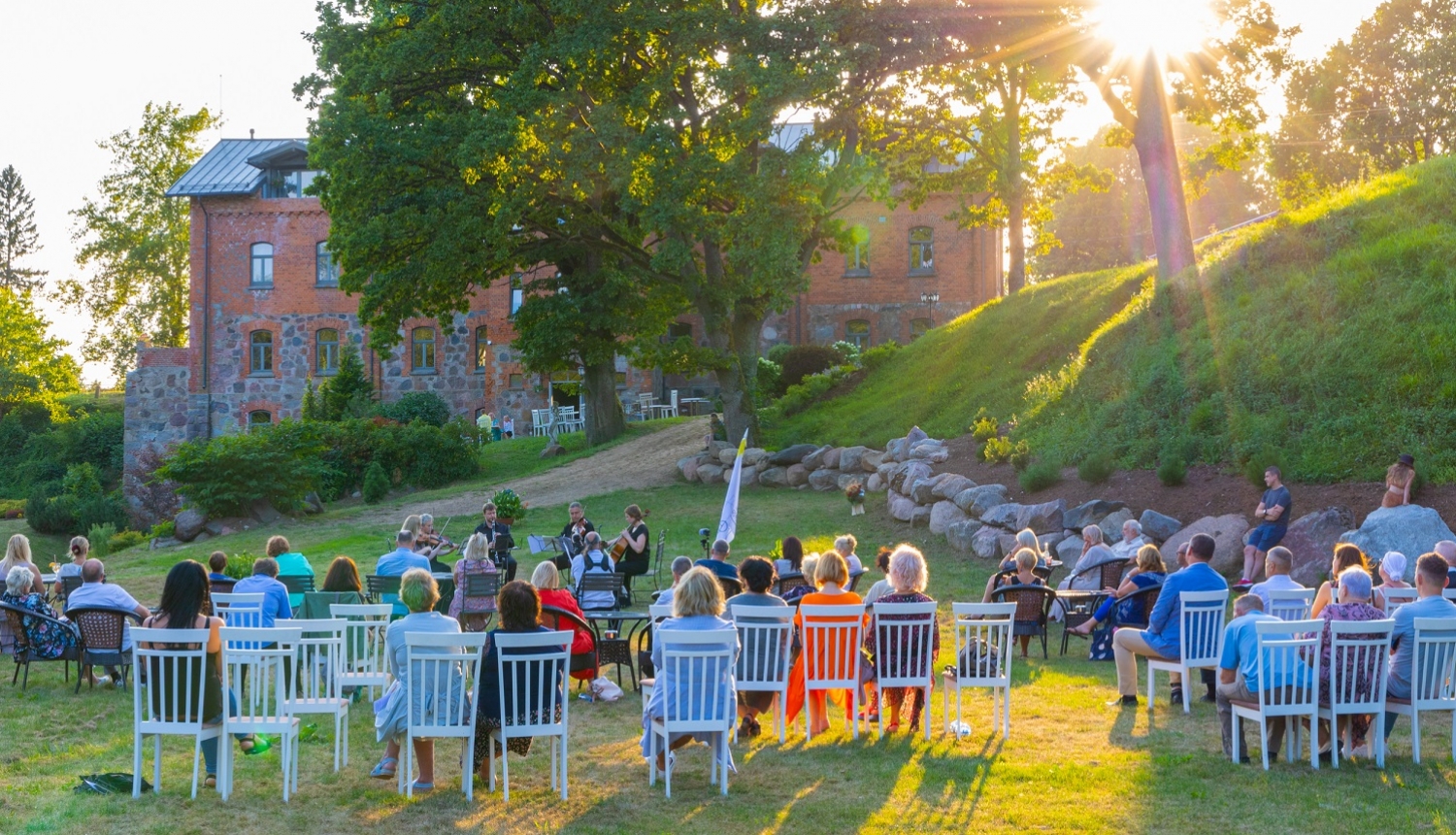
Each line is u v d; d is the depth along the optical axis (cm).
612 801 731
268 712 936
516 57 2659
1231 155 2950
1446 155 2394
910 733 903
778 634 871
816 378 3219
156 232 5919
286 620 848
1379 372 1719
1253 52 2531
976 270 4716
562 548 1688
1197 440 1786
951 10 2408
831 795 735
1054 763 803
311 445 3234
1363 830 654
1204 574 972
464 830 673
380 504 3022
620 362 4500
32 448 5741
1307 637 790
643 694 1051
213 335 4772
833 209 2791
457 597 1179
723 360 2780
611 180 2408
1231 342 1983
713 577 790
